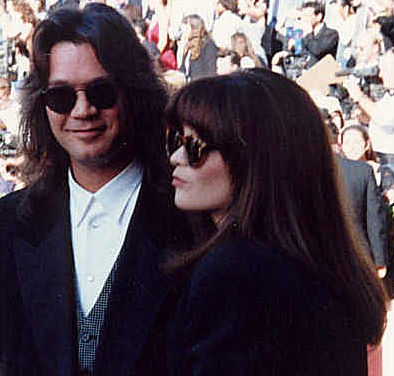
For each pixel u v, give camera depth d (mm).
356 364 2189
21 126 2791
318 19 10742
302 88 2268
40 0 13445
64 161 2756
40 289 2658
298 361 2090
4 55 12930
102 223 2695
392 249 6066
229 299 2102
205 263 2164
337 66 8508
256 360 2064
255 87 2215
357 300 2223
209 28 11227
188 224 2617
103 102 2617
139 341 2553
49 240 2695
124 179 2703
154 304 2553
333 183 2258
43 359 2623
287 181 2178
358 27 10062
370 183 5863
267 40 11258
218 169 2215
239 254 2135
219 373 2076
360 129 6746
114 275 2643
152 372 2557
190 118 2209
